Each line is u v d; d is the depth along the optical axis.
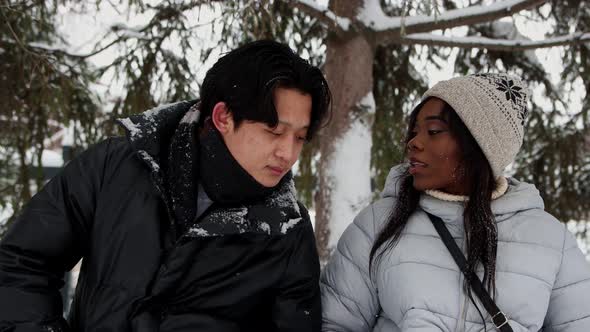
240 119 1.12
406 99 4.12
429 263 1.35
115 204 1.20
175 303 1.20
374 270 1.44
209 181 1.19
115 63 3.45
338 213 3.17
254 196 1.21
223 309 1.23
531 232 1.37
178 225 1.20
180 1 3.24
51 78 3.36
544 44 3.24
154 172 1.18
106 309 1.15
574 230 4.73
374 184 4.75
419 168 1.39
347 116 3.27
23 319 1.11
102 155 1.25
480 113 1.33
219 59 1.18
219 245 1.21
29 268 1.15
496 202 1.39
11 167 3.76
